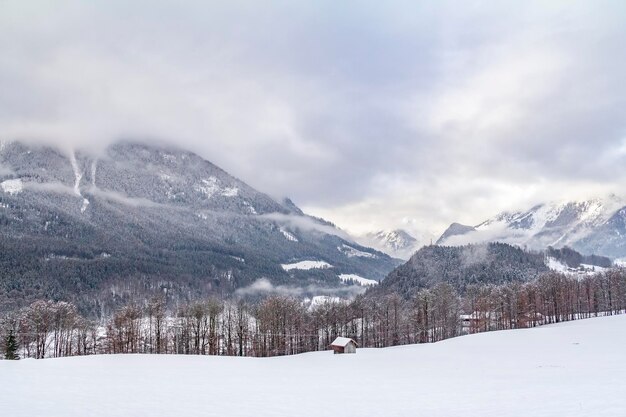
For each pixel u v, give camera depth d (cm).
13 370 5250
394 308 16475
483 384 4078
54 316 11744
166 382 4528
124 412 2931
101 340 12712
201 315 12569
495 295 15650
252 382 4653
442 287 17800
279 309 13850
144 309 13375
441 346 9494
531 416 2469
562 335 9281
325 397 3603
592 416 2352
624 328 9544
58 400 3338
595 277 19512
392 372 5594
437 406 3023
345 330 15638
